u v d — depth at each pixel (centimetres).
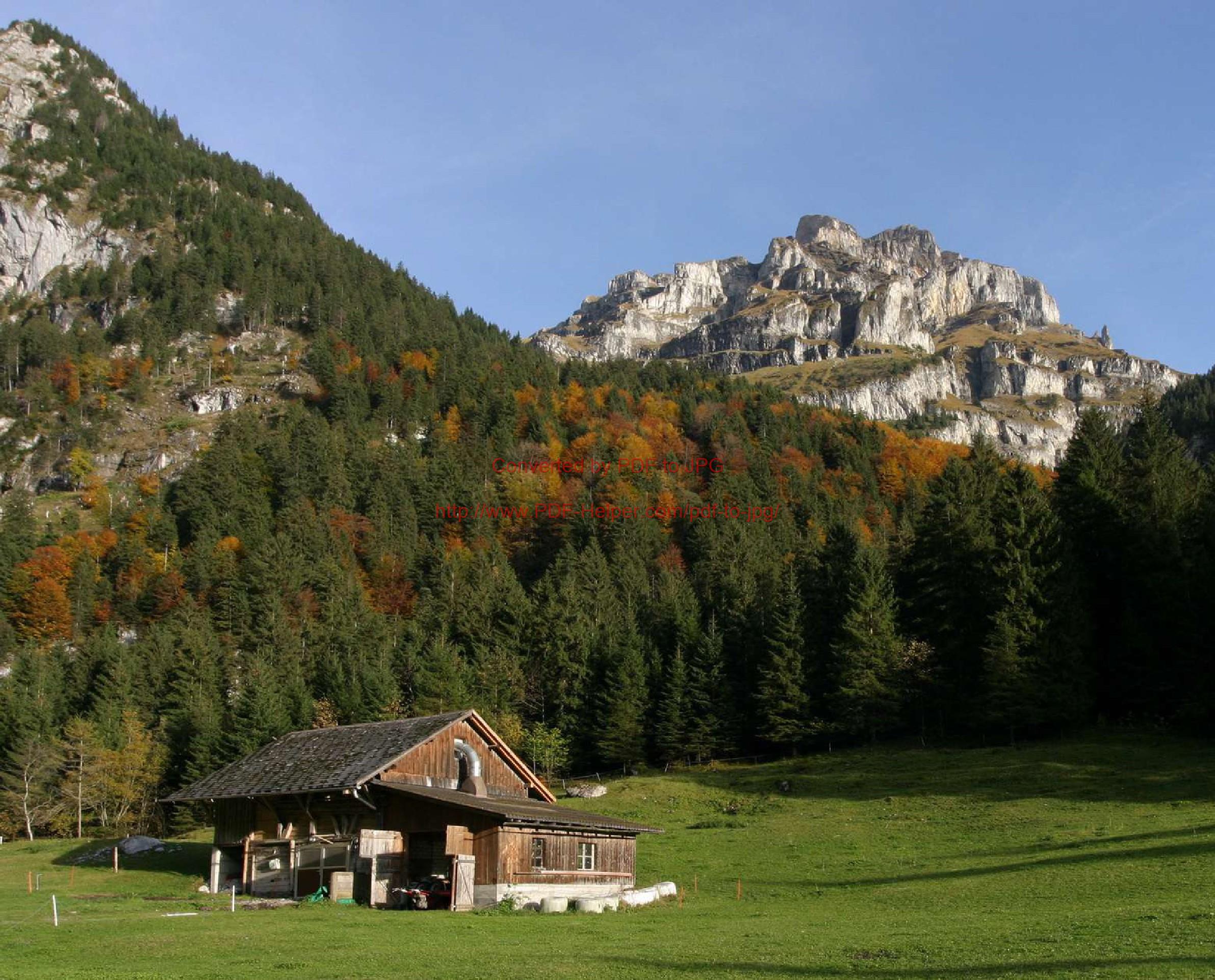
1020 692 7406
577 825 4041
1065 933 2342
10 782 8225
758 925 2973
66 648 12612
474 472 17400
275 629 10981
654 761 9312
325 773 4244
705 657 9400
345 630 11081
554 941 2642
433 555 13875
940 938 2417
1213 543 7519
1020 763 6731
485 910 3594
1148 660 7544
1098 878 3550
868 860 4706
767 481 16750
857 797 6538
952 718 8300
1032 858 4225
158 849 5700
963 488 9012
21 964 2312
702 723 8931
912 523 13925
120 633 12988
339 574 12744
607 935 2777
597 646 10012
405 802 4056
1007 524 8081
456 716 4478
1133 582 7962
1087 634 7744
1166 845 4038
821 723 8544
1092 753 6712
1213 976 1722
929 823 5509
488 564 13188
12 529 15850
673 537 15275
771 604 9931
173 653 10431
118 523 16825
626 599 11781
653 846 5494
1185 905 2725
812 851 5091
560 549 14675
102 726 8906
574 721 9488
